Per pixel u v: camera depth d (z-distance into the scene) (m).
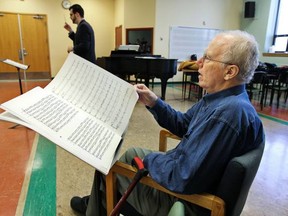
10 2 6.70
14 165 2.00
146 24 7.10
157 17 6.97
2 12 6.67
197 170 0.74
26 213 1.44
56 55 7.51
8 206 1.50
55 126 0.68
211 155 0.74
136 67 4.41
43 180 1.79
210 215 0.82
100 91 0.85
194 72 4.92
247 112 0.77
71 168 1.98
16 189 1.67
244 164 0.70
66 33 7.46
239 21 7.92
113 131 0.80
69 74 0.85
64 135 0.67
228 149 0.74
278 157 2.37
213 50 0.86
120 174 0.93
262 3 7.11
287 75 4.53
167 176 0.79
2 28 6.76
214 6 7.50
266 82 4.57
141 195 0.96
